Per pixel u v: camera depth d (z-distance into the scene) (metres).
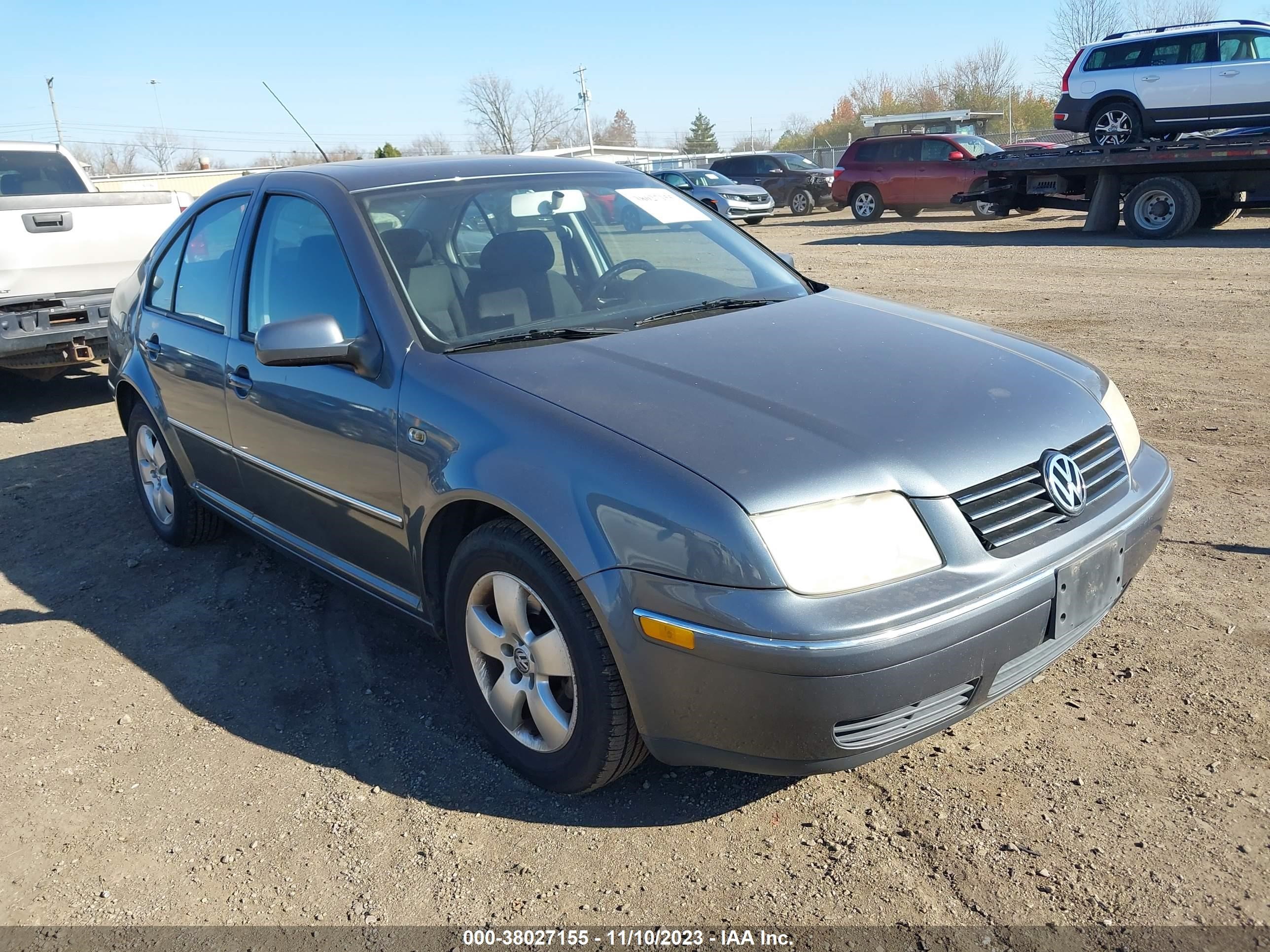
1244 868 2.37
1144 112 15.57
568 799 2.85
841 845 2.57
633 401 2.67
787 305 3.50
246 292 3.88
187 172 52.75
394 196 3.54
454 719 3.30
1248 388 6.39
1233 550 4.06
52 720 3.46
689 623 2.32
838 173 22.47
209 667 3.75
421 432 2.92
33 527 5.34
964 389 2.77
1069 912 2.29
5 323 7.16
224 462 4.08
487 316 3.23
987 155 17.22
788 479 2.34
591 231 3.75
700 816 2.74
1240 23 14.68
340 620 4.07
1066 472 2.62
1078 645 3.43
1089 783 2.72
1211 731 2.90
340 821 2.82
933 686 2.33
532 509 2.56
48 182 9.38
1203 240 14.34
